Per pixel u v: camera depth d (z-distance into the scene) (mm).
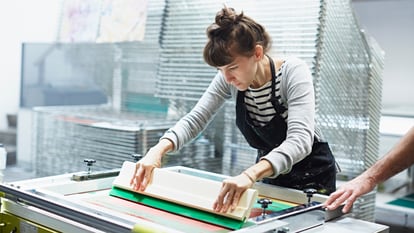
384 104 4785
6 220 1394
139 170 1445
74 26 3846
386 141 3984
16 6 5230
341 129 2393
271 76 1494
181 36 2791
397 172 1442
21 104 4930
